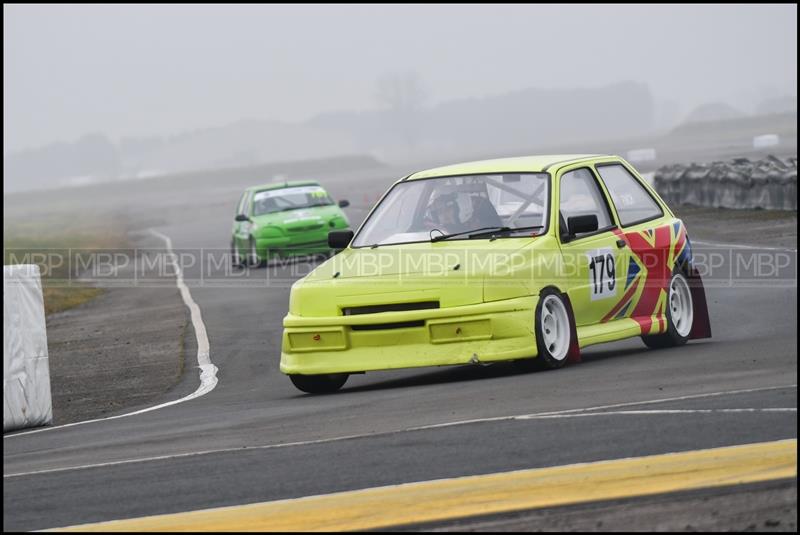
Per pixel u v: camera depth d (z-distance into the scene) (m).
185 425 29.89
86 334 60.88
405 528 18.02
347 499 19.86
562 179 35.91
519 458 21.59
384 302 32.72
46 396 34.78
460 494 19.50
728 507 17.73
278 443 25.39
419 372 37.09
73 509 21.08
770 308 45.69
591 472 20.12
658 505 18.06
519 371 33.22
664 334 38.44
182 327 57.28
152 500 21.17
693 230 79.56
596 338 34.88
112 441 28.47
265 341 49.12
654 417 24.08
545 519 17.86
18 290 34.31
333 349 33.06
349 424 26.94
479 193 35.78
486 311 31.91
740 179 90.25
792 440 21.02
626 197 38.34
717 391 26.72
